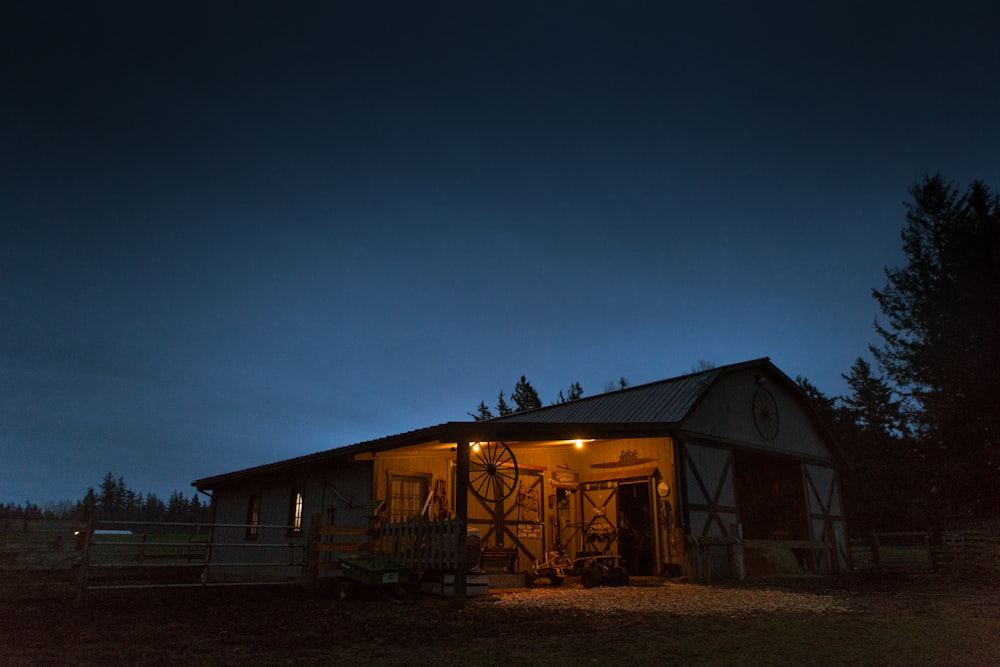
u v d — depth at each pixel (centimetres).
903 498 3397
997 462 2772
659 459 1416
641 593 1078
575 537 1482
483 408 4962
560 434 1195
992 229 2795
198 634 705
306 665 549
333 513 1505
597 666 540
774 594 1069
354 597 1036
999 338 2733
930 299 3055
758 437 1680
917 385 3197
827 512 1881
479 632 714
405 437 1226
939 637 667
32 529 1141
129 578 1830
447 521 1054
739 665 540
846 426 4247
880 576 1622
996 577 1505
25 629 736
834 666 534
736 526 1427
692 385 1559
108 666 541
